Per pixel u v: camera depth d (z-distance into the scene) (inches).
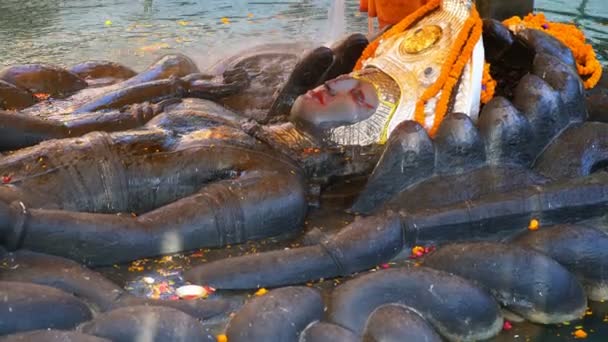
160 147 176.4
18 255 147.3
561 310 150.1
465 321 141.9
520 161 188.2
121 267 157.2
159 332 126.4
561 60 203.9
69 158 167.3
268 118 215.8
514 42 207.6
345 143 195.9
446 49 194.4
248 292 150.9
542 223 173.5
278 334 129.4
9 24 361.7
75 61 301.4
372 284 142.5
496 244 155.1
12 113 188.9
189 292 148.3
